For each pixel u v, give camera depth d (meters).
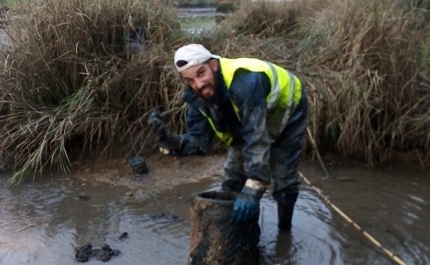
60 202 4.00
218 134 3.10
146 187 4.23
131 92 4.84
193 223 3.07
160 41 5.18
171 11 5.61
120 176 4.38
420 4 5.82
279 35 6.20
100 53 4.96
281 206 3.44
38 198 4.07
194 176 4.38
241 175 3.38
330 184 4.23
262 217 3.73
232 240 3.00
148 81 4.82
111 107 4.82
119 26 5.03
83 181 4.32
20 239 3.50
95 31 4.93
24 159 4.52
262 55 5.24
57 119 4.65
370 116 4.66
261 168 2.78
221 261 3.01
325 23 5.49
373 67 4.71
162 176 4.38
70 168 4.50
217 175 4.39
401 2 5.61
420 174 4.39
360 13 5.04
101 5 5.03
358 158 4.62
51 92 4.79
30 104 4.71
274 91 2.89
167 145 3.10
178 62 2.74
